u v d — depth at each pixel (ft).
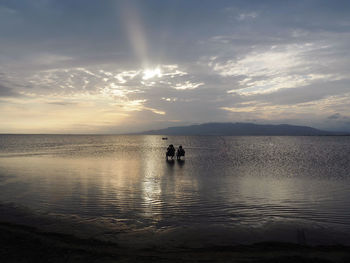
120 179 68.23
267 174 78.28
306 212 39.78
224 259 24.04
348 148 236.63
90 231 31.45
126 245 27.45
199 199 47.47
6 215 37.40
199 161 119.34
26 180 66.08
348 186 59.82
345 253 25.63
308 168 92.68
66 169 88.22
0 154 158.81
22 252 25.29
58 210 40.29
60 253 25.09
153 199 47.32
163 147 270.26
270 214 38.81
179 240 28.81
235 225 33.68
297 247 27.02
